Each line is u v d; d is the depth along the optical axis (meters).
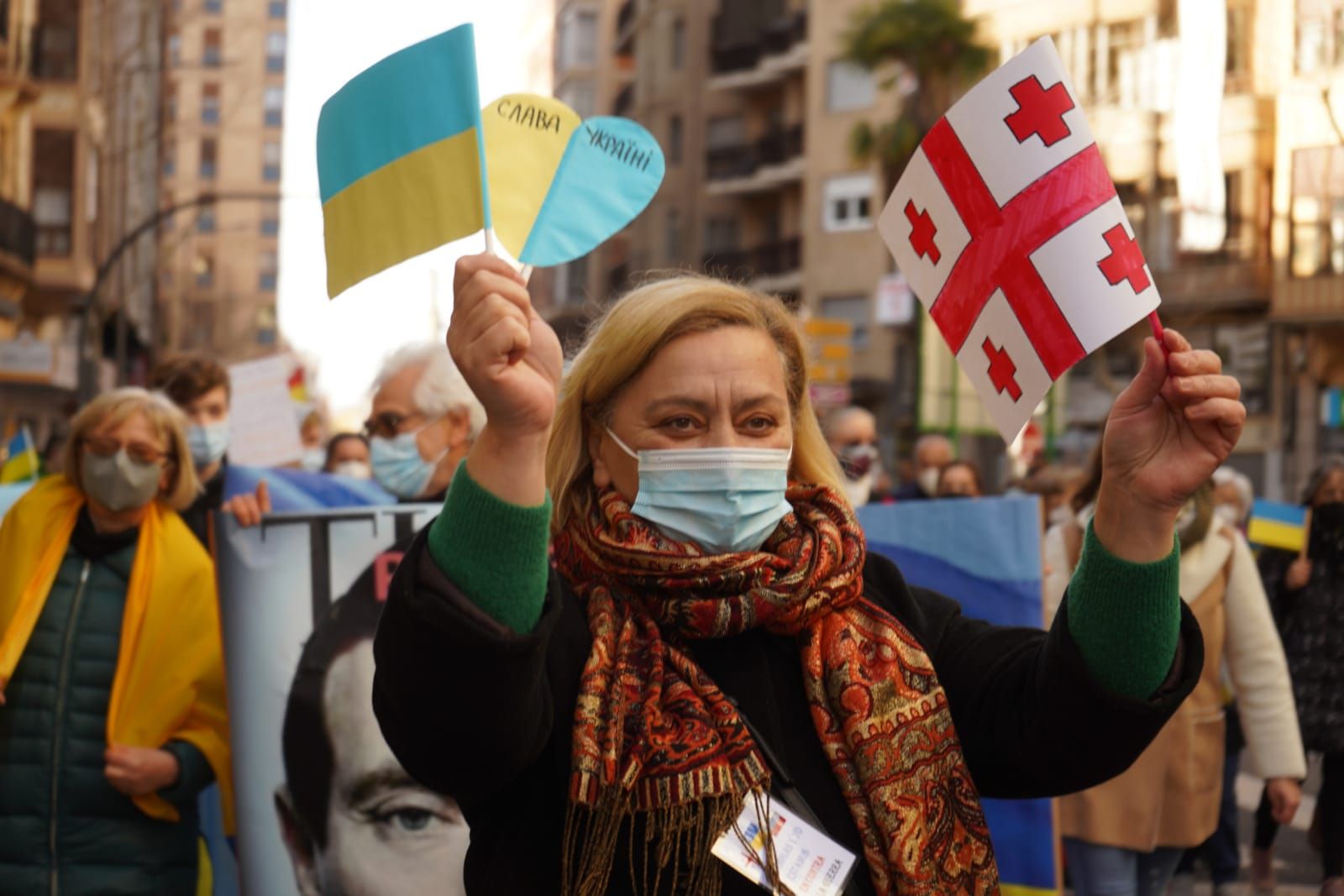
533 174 2.29
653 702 2.12
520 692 1.97
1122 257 2.20
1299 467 30.64
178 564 4.27
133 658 4.18
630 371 2.29
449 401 5.33
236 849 4.05
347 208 2.19
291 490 5.63
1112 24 32.03
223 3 96.00
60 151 34.75
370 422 5.42
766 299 2.48
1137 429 2.14
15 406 29.92
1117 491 2.15
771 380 2.29
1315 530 7.06
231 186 102.56
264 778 4.05
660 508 2.25
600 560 2.26
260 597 4.12
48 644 4.17
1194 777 4.85
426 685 1.95
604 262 56.25
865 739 2.19
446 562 1.97
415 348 5.41
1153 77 31.38
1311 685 6.79
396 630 1.96
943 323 2.42
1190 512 4.86
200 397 5.95
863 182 42.06
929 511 4.63
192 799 4.27
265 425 9.02
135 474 4.18
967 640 2.41
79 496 4.30
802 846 2.13
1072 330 2.20
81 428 4.20
